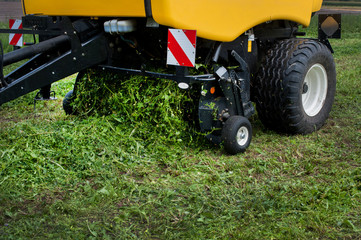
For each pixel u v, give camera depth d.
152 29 4.40
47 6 4.63
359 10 35.53
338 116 5.88
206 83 4.32
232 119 4.40
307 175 4.04
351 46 13.60
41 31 4.55
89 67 4.80
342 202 3.42
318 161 4.32
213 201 3.45
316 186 3.71
